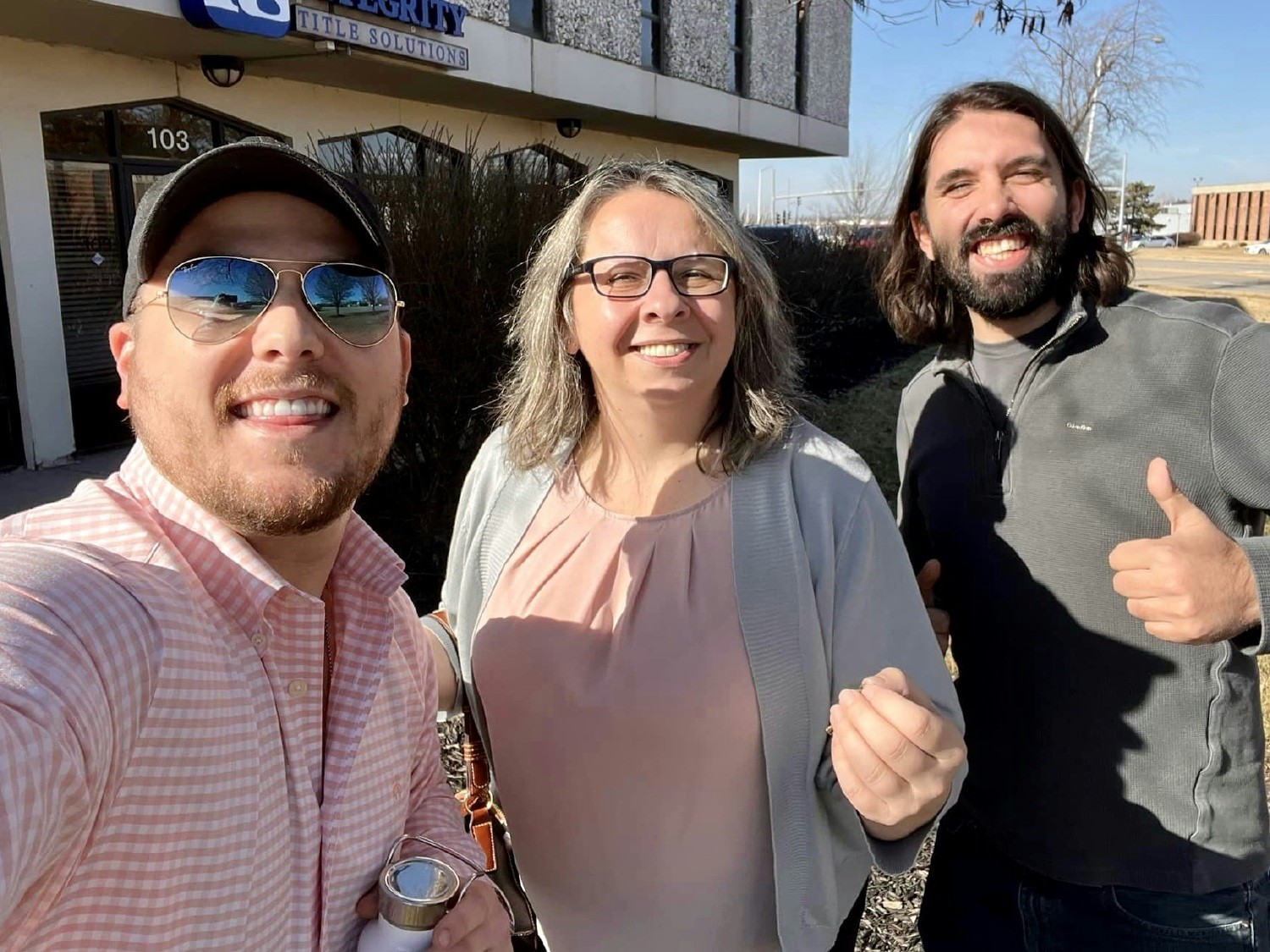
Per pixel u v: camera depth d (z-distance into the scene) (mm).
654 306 749
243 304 513
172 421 517
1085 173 870
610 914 773
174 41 3680
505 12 5164
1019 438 851
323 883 543
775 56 8273
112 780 431
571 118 6539
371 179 2521
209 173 517
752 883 745
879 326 6824
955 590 896
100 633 433
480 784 875
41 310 3684
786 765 722
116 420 4137
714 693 722
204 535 523
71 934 428
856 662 729
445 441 2547
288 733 529
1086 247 867
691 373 760
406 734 640
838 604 735
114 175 4004
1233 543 672
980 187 858
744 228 808
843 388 6016
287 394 518
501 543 864
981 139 855
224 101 4336
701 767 729
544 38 5621
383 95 5270
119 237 4035
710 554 764
